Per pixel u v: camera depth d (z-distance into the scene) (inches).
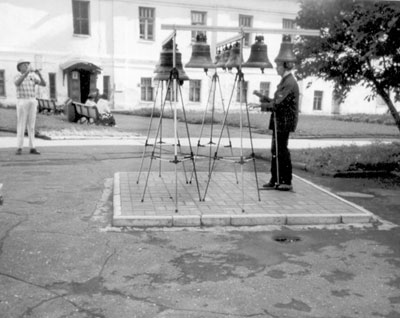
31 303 138.6
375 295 152.1
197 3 1192.2
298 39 438.3
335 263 179.3
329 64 429.4
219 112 1099.9
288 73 271.0
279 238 207.2
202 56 251.0
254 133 701.3
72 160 387.5
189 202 248.8
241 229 217.9
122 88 1146.0
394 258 186.5
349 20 394.9
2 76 1026.7
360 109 1412.4
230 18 1224.8
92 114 685.9
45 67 1058.7
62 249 182.7
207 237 204.7
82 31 1103.0
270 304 143.3
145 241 196.2
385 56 389.4
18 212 230.8
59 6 1058.1
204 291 150.7
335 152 450.9
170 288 152.3
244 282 158.7
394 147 493.0
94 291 148.2
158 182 299.6
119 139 544.4
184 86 1192.8
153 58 1175.6
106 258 175.6
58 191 277.1
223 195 268.4
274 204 251.0
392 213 256.1
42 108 893.8
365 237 212.2
